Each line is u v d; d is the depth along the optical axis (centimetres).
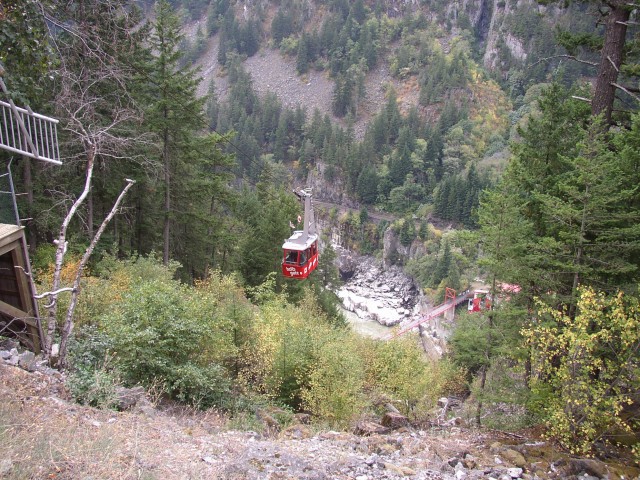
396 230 10750
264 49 19762
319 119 14525
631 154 1163
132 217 2727
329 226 12125
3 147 879
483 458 897
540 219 1409
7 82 807
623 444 979
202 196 2733
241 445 821
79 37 1123
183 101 2325
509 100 14588
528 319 1273
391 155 12912
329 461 788
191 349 1210
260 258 3534
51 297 919
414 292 10006
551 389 1005
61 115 1523
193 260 3253
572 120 1397
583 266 1095
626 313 896
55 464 523
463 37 17025
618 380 900
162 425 839
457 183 9981
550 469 849
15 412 631
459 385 2420
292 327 1672
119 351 1090
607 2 1239
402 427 1262
